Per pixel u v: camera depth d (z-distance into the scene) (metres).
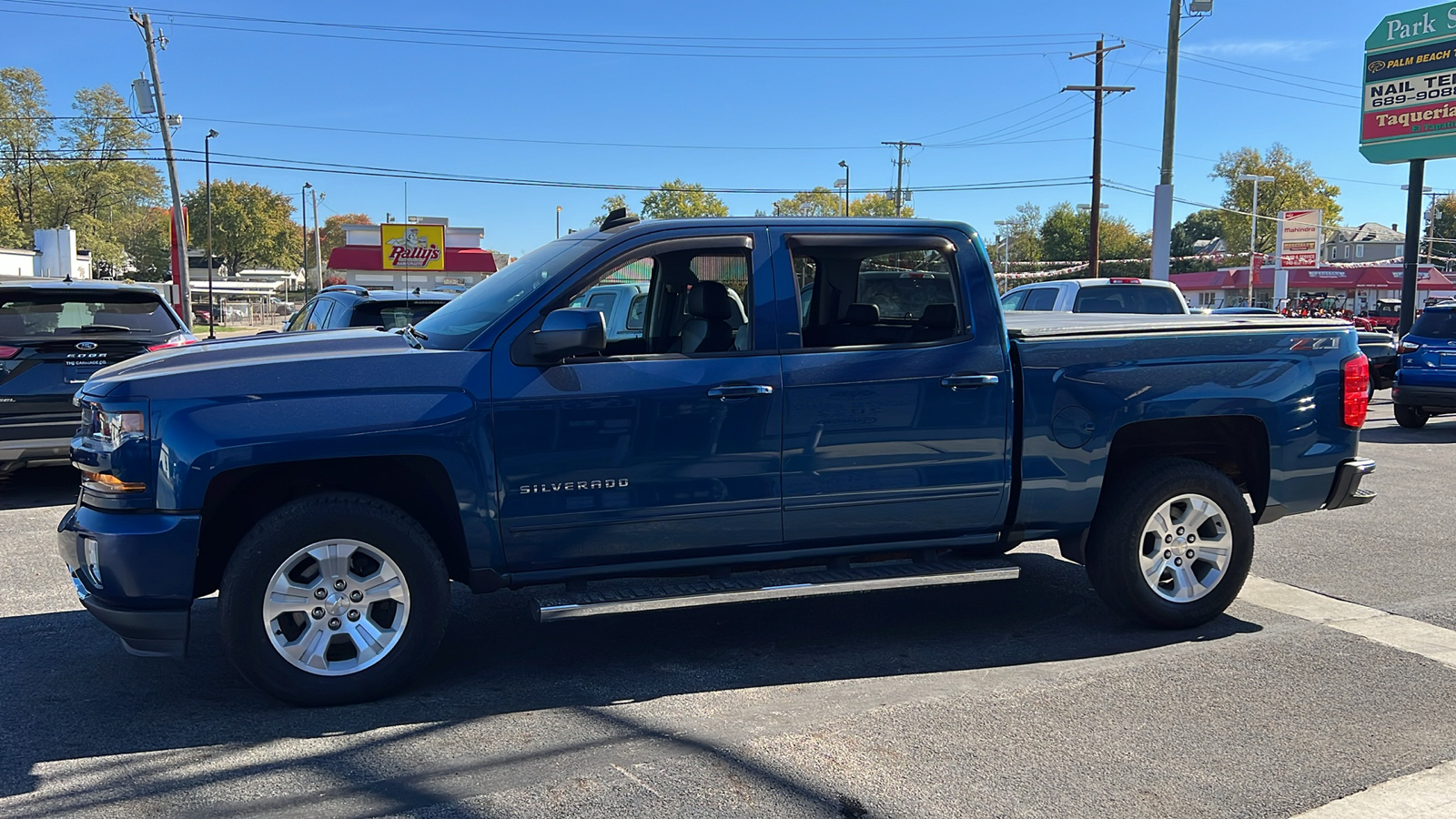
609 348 4.62
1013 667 4.60
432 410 4.04
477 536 4.16
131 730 3.87
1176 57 23.28
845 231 4.59
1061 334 4.78
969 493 4.70
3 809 3.22
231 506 4.25
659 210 79.12
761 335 4.43
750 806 3.25
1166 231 23.66
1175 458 5.09
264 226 105.94
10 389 7.88
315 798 3.31
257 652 3.94
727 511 4.40
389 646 4.12
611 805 3.26
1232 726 3.90
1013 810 3.24
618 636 5.08
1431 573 6.20
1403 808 3.26
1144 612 4.99
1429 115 19.17
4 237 72.81
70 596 5.70
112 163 80.69
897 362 4.54
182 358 4.27
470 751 3.68
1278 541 7.09
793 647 4.91
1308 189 88.56
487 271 41.66
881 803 3.28
